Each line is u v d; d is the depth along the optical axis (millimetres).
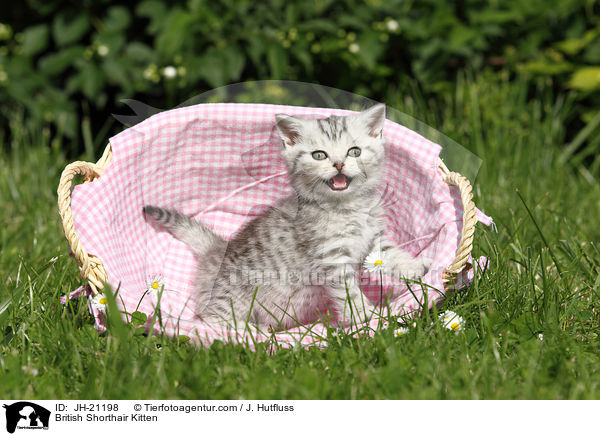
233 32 1350
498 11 1376
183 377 908
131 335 941
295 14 1354
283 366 928
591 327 980
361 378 903
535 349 931
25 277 1028
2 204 1277
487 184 1253
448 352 929
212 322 1030
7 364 921
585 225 1185
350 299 1003
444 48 1364
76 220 984
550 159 1328
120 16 1374
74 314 981
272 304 1055
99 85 1358
